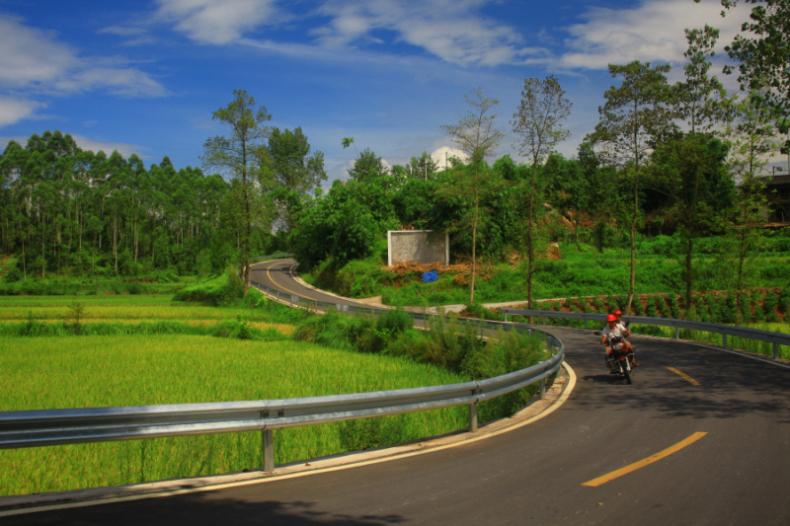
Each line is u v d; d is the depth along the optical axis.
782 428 9.62
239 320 34.12
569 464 7.80
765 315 43.03
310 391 14.89
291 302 51.41
